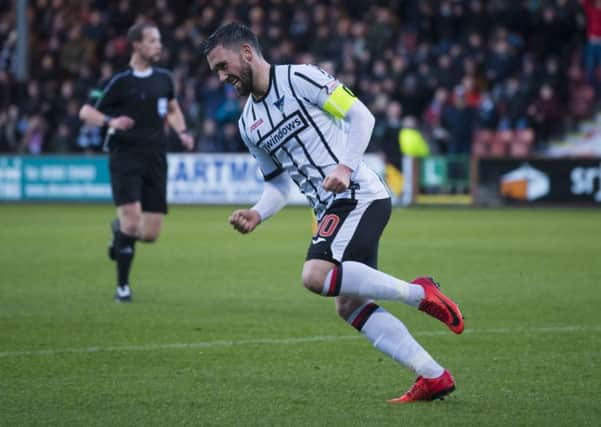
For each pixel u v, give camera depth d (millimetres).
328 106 13117
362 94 59562
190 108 60906
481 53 60844
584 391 13961
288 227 44719
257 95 13539
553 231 41969
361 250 13242
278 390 14062
